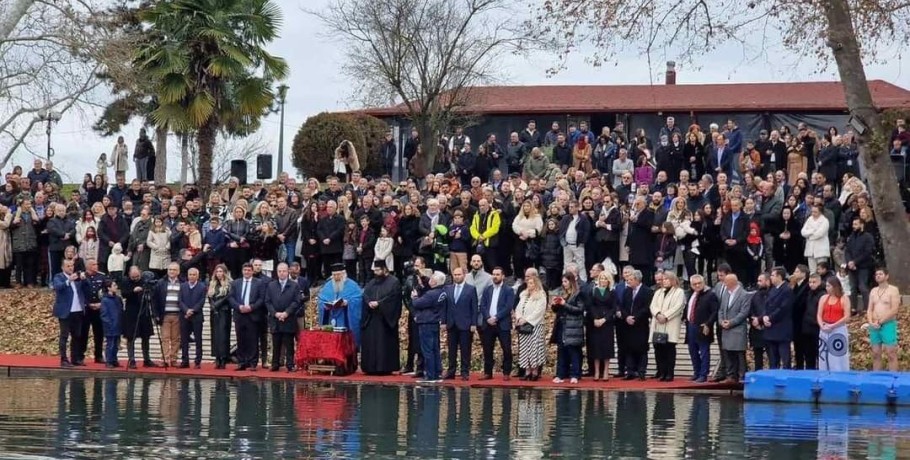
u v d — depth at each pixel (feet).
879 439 58.80
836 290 77.92
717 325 82.07
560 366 83.35
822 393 73.26
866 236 89.10
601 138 124.77
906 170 110.83
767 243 94.79
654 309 82.43
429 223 96.12
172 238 99.96
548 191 104.12
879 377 73.41
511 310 84.53
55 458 52.16
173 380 84.12
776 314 79.15
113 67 116.78
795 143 115.65
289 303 87.45
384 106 165.78
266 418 65.05
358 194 107.04
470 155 126.31
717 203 95.96
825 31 96.37
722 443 57.41
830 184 99.91
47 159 120.67
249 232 98.78
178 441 57.00
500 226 94.58
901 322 88.48
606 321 82.74
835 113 162.81
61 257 103.81
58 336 99.86
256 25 129.49
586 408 70.38
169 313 89.40
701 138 117.91
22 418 64.23
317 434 59.47
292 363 88.07
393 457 53.26
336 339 86.22
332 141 158.81
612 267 86.07
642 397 76.23
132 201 108.27
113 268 96.37
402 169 162.30
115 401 71.92
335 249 98.07
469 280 86.43
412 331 87.30
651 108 166.30
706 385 80.07
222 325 89.10
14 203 110.73
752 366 86.02
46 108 115.55
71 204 105.81
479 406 70.95
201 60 127.95
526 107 168.45
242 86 130.21
